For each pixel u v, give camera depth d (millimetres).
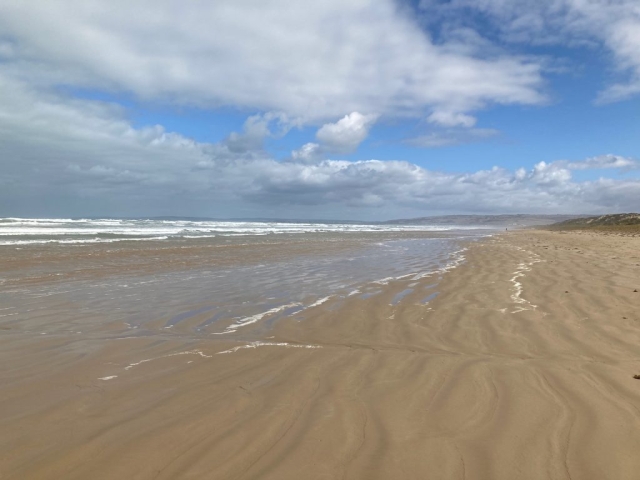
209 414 3482
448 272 12555
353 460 2807
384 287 10039
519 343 5547
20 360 4867
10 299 8445
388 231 52812
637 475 2641
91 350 5270
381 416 3449
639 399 3713
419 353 5180
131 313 7387
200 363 4816
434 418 3416
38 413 3484
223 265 14195
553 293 8672
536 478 2619
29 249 17219
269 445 2994
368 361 4879
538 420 3355
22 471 2656
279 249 20641
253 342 5699
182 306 7973
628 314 6730
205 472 2666
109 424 3295
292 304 8195
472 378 4293
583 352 5105
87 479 2588
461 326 6457
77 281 10641
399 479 2605
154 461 2783
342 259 16484
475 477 2627
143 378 4328
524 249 20594
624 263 12977
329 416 3443
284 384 4168
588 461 2789
